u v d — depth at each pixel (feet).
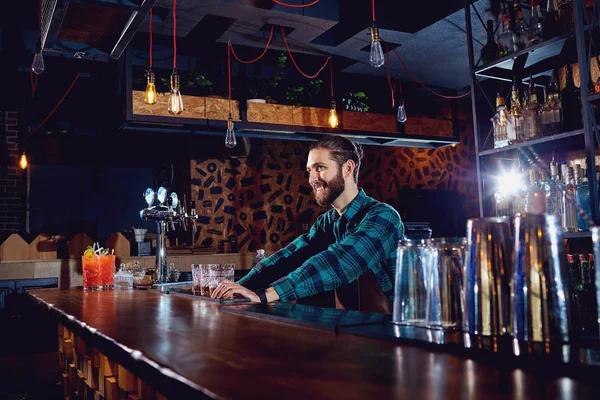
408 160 26.02
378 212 6.18
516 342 2.81
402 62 19.48
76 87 18.70
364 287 6.07
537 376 2.21
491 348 2.64
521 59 9.64
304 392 2.01
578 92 8.91
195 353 2.86
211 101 15.70
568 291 2.91
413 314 3.51
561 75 10.00
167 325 4.06
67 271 14.42
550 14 9.25
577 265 7.73
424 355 2.69
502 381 2.13
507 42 9.89
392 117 18.49
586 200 8.21
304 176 24.16
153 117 14.76
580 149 9.55
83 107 19.26
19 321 13.88
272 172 23.56
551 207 8.46
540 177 9.39
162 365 2.56
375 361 2.56
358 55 18.69
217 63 19.44
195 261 17.16
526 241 2.90
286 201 23.63
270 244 23.07
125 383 3.95
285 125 16.74
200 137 21.03
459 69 20.39
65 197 22.27
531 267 2.87
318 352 2.82
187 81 17.03
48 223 21.79
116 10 8.52
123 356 3.11
